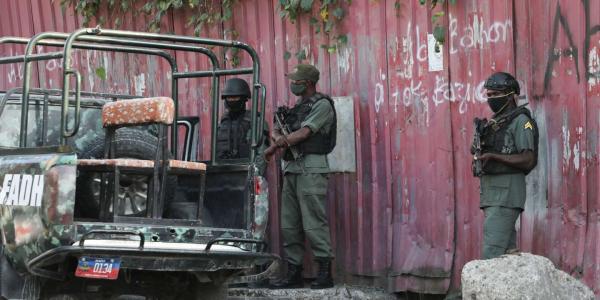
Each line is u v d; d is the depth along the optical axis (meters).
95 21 12.73
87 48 8.26
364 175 9.73
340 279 9.96
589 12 8.04
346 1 9.83
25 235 6.95
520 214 8.48
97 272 6.76
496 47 8.66
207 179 8.41
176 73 8.86
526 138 7.67
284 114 9.48
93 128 8.51
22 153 7.21
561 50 8.22
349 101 9.82
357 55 9.77
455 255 8.97
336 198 9.96
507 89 7.79
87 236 6.75
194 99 11.39
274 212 10.45
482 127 7.86
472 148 7.93
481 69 8.77
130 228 7.15
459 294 8.92
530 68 8.43
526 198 8.42
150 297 7.75
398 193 9.44
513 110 7.79
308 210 9.39
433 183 9.14
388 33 9.48
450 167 8.99
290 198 9.61
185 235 7.44
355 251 9.82
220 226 8.30
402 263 9.36
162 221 7.43
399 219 9.43
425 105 9.20
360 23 9.73
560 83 8.23
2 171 7.18
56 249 6.70
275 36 10.57
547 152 8.33
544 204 8.34
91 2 12.60
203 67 11.32
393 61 9.45
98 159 7.64
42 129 8.16
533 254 7.87
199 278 7.48
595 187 8.02
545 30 8.34
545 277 6.82
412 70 9.30
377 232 9.61
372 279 9.72
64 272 6.97
